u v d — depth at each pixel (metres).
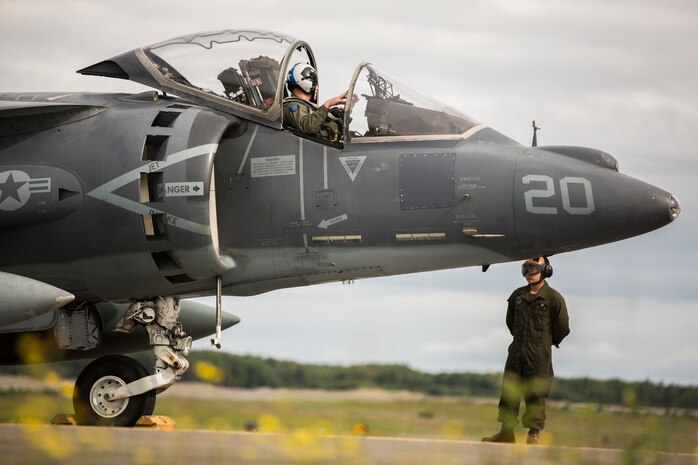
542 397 31.31
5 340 40.12
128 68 37.47
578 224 33.03
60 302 32.75
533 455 23.83
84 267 35.06
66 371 55.38
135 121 35.16
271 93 35.88
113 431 26.94
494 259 34.34
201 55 37.34
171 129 34.53
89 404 34.66
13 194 34.66
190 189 33.56
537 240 33.41
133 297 36.41
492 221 33.56
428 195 34.03
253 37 37.56
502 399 31.27
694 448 17.91
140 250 34.22
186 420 21.78
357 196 34.56
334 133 36.03
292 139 35.53
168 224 33.78
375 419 23.41
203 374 18.12
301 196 35.00
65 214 34.59
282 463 21.66
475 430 24.84
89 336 37.84
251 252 35.53
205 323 44.00
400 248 34.53
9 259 35.41
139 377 34.75
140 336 42.09
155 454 22.77
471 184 33.78
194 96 36.56
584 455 20.91
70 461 21.72
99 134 35.19
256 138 35.72
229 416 21.81
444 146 34.75
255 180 35.44
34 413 20.69
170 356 35.84
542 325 32.03
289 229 35.12
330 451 20.84
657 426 17.44
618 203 32.81
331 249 34.97
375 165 34.66
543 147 34.97
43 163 35.09
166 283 35.44
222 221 35.62
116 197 34.12
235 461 21.88
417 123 35.44
